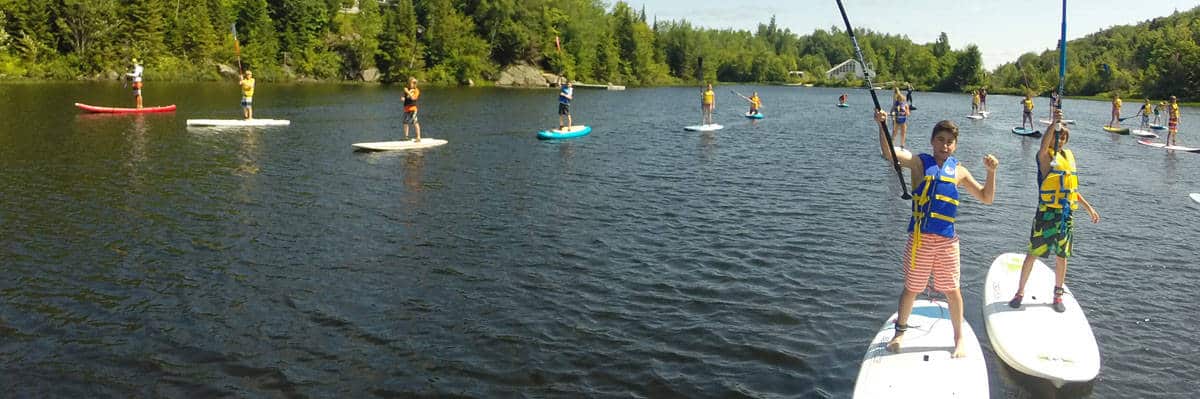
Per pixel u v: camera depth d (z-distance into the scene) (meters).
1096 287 8.38
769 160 19.14
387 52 78.69
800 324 7.22
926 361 5.64
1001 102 66.44
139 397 5.63
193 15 65.56
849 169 17.62
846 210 12.64
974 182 5.53
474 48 83.44
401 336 6.83
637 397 5.75
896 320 6.16
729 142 23.56
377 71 78.75
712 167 17.62
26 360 6.19
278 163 16.77
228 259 9.08
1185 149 23.12
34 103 32.66
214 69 64.81
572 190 14.19
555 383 5.95
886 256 9.67
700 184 15.14
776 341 6.80
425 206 12.41
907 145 25.19
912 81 123.94
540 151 20.14
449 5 83.50
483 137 23.86
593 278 8.62
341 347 6.58
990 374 6.03
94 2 57.94
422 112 36.41
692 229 11.09
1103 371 6.18
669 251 9.83
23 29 55.41
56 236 9.93
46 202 12.01
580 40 96.69
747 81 140.38
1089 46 107.94
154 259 9.00
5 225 10.45
